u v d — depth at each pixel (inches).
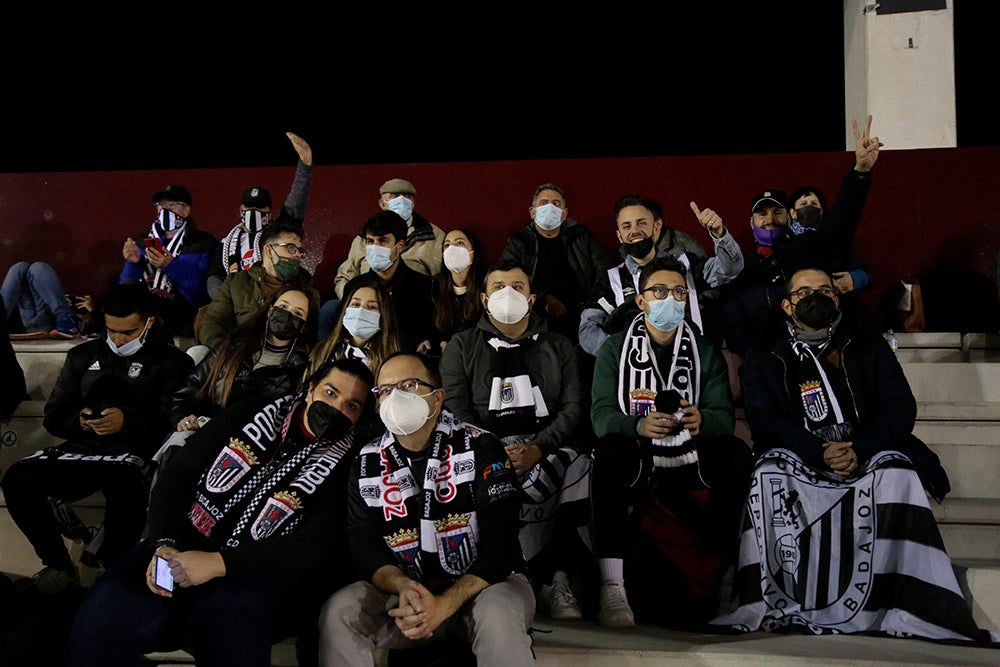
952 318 221.1
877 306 211.6
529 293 151.9
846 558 125.9
